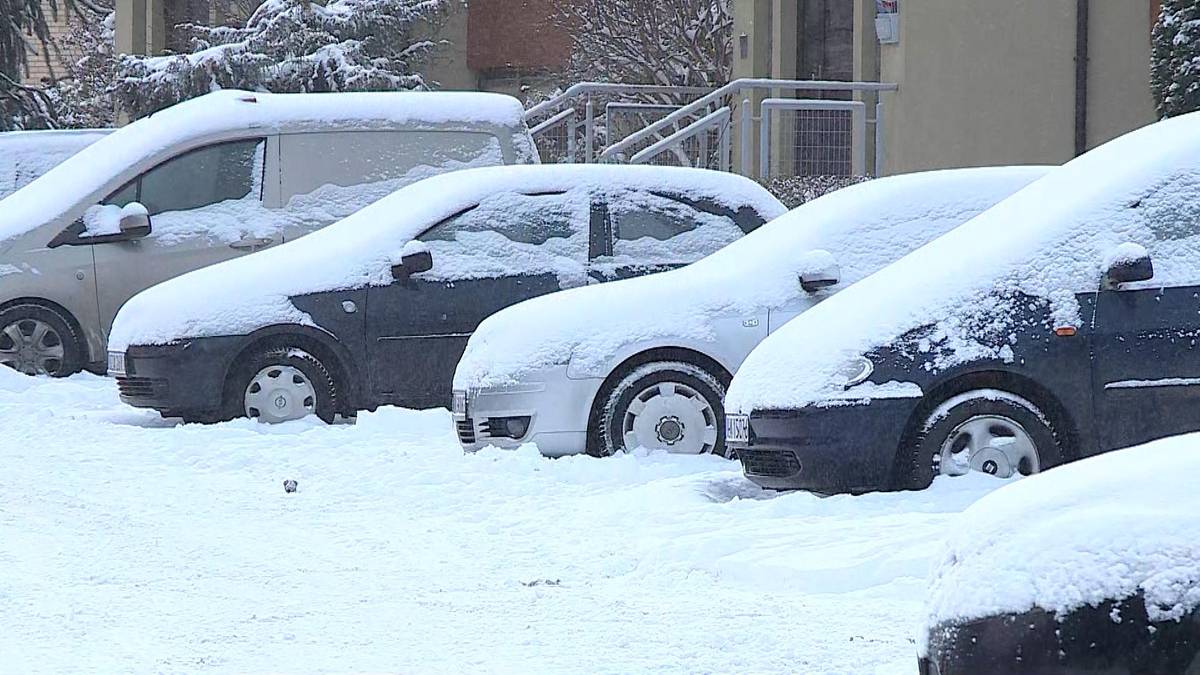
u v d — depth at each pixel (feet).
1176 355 117.60
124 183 205.16
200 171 206.90
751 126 273.13
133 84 364.17
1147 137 124.67
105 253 203.31
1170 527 55.67
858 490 118.62
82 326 203.10
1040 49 266.77
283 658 86.17
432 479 134.21
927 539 102.78
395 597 99.50
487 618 94.07
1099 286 118.42
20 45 403.34
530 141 213.66
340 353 165.48
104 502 131.44
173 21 439.22
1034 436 117.39
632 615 94.17
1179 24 227.61
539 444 138.92
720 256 146.41
